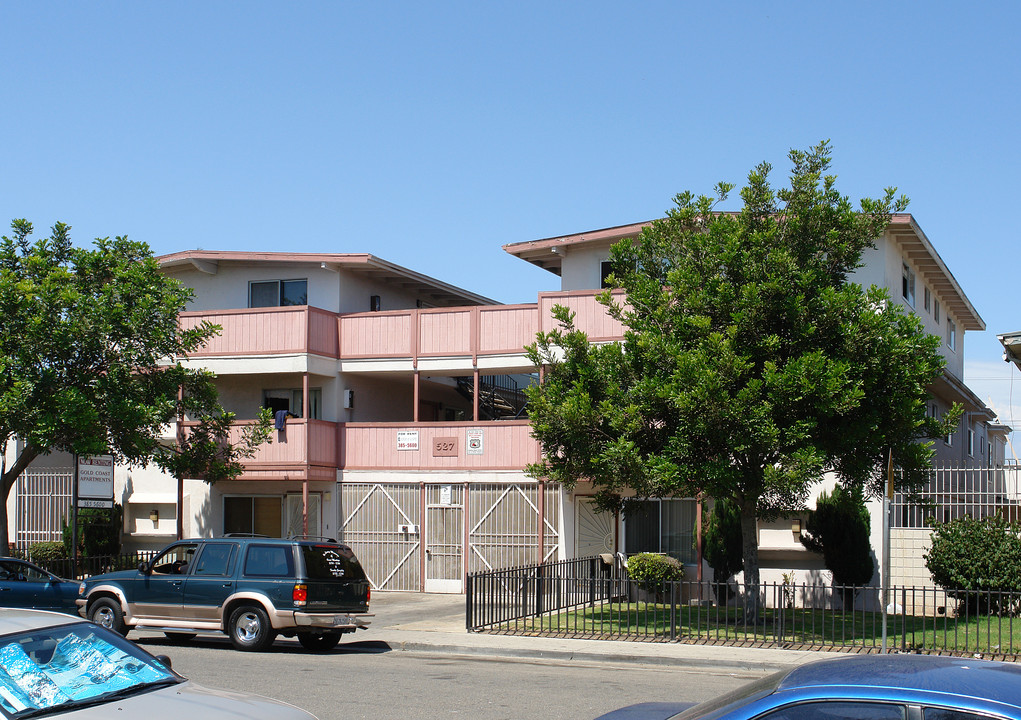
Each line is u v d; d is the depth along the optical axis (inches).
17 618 299.9
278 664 578.6
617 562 955.3
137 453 908.6
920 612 829.2
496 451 1018.7
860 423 661.9
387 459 1058.1
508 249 1072.2
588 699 469.7
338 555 662.5
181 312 1086.4
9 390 801.6
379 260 1121.4
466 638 693.3
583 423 693.3
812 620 692.1
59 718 254.1
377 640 691.4
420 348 1061.8
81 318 840.9
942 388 1111.0
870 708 193.8
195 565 658.2
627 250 747.4
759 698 205.5
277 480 1051.3
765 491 681.6
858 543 815.1
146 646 665.0
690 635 683.4
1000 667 212.5
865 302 673.0
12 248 877.2
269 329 1056.8
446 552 1027.9
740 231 684.1
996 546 741.3
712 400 641.0
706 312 694.5
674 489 677.9
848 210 695.7
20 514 1135.0
